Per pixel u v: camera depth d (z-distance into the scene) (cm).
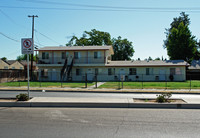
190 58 4662
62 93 1697
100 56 3600
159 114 784
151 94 1627
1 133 544
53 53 3691
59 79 3650
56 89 1973
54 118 715
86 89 1981
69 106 938
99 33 5166
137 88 2081
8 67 5200
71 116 746
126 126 615
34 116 746
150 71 3488
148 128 594
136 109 884
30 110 856
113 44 5988
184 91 1780
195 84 2527
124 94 1628
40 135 527
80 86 2320
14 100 1016
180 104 912
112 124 638
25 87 2203
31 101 967
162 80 3438
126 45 5959
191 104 909
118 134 537
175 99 1055
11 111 835
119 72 3553
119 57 5969
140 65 3450
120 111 840
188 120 690
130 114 782
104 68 3584
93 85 2475
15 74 3616
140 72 3506
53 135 528
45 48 3750
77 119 701
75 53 3647
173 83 2739
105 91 1823
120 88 2083
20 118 715
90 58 3622
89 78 3588
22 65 5800
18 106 941
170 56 4788
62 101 972
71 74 3616
